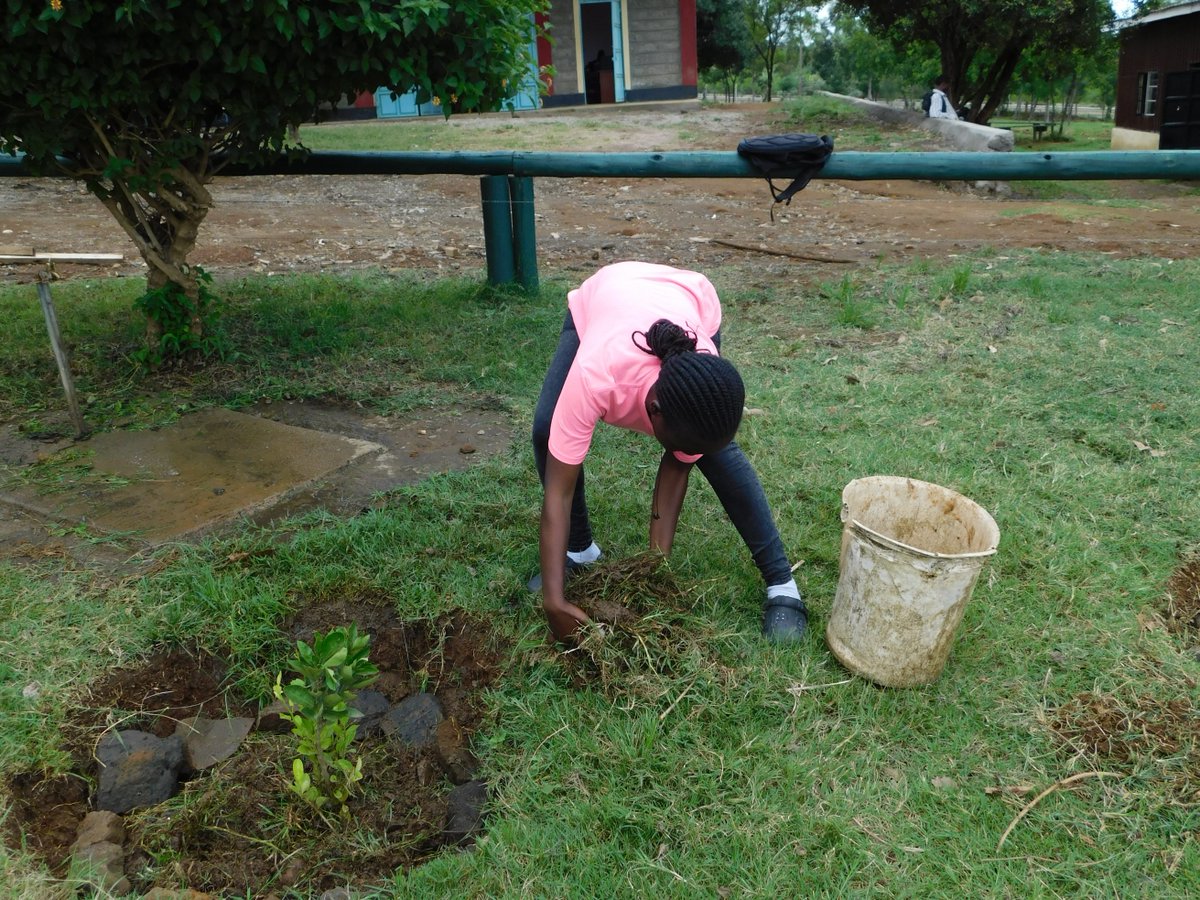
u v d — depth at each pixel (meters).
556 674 2.86
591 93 24.62
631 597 2.97
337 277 7.51
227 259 8.19
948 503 2.99
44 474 4.09
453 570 3.33
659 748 2.56
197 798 2.53
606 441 4.38
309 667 2.36
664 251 8.82
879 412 4.70
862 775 2.51
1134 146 22.50
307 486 4.00
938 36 19.48
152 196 5.14
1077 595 3.23
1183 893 2.19
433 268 8.08
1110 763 2.55
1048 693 2.79
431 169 6.73
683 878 2.22
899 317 6.28
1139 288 6.76
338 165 6.72
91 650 2.93
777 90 54.06
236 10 4.13
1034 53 19.42
